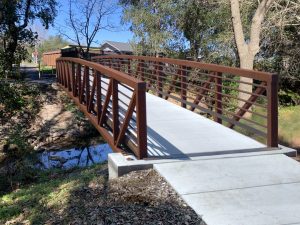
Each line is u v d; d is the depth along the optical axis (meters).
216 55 19.69
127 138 6.55
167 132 7.66
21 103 19.23
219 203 4.45
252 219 4.06
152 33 22.77
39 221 4.86
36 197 6.11
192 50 22.69
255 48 15.93
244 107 7.63
